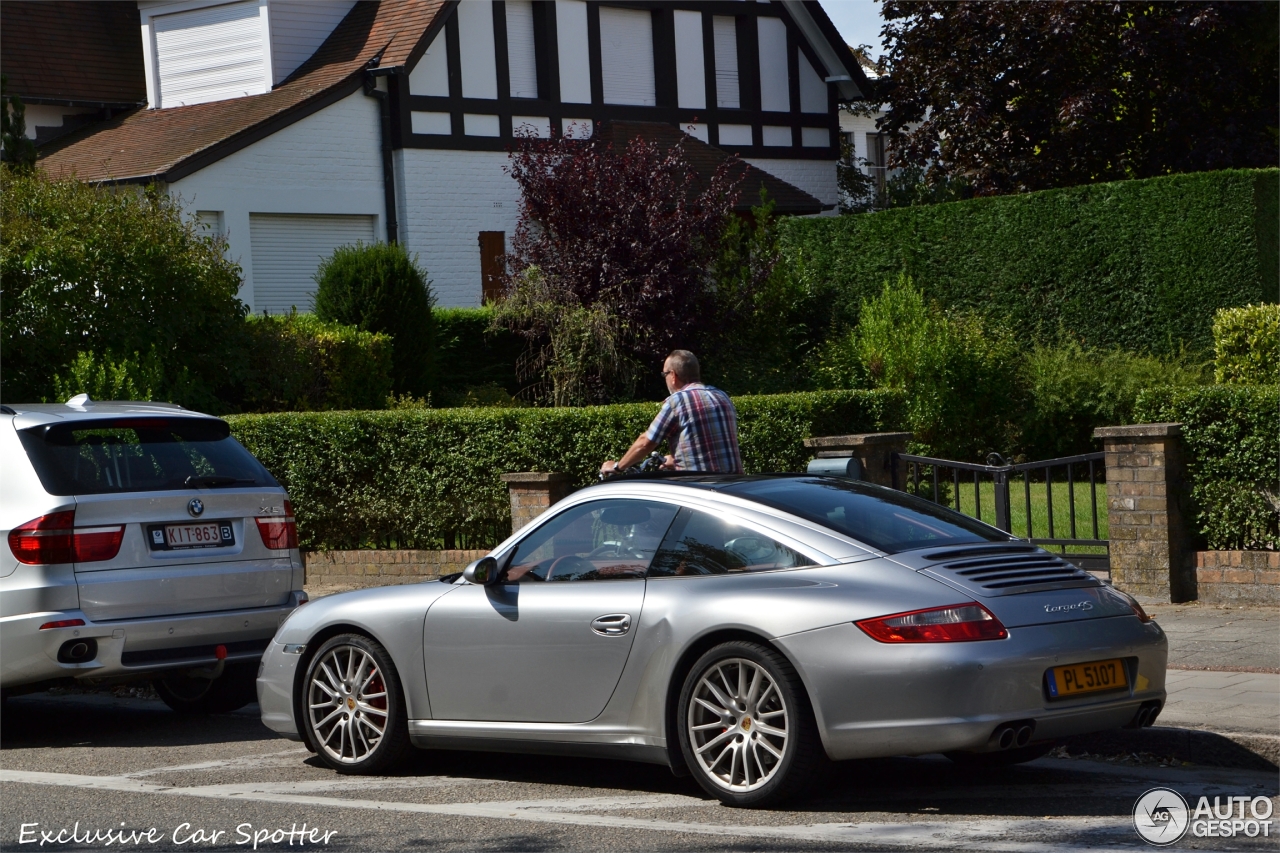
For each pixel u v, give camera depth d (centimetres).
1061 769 1017
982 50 3953
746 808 902
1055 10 3688
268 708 1102
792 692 864
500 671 986
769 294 3400
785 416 1811
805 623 863
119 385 2077
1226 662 1248
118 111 4184
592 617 948
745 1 4494
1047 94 3912
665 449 1703
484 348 3347
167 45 4006
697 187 3925
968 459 2866
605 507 993
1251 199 2862
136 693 1481
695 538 943
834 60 4694
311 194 3603
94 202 2328
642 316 3133
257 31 3822
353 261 3008
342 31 3944
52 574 1155
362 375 2752
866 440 1719
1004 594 866
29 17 4147
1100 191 3073
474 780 1027
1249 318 2620
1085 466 2830
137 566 1193
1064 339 3108
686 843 823
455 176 3841
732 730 894
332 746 1070
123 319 2253
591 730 948
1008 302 3238
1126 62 3750
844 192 4922
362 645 1052
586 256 3161
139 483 1217
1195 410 1542
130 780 1048
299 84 3738
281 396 2584
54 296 2217
